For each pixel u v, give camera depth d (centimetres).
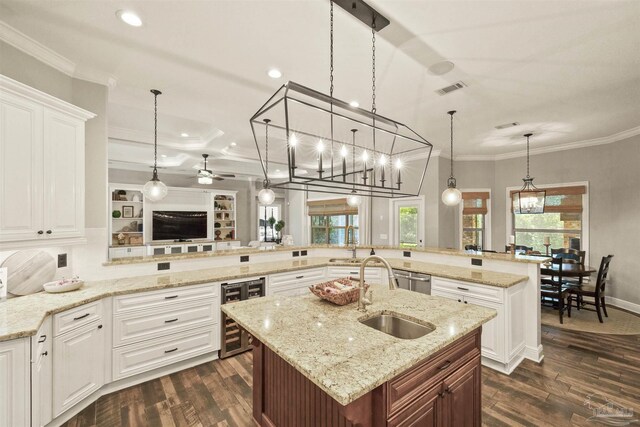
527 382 266
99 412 222
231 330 312
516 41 228
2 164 193
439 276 331
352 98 335
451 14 198
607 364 298
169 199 816
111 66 268
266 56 252
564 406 232
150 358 264
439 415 151
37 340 177
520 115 389
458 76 284
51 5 191
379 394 125
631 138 459
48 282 250
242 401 237
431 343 148
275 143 541
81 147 246
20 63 225
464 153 607
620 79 289
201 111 380
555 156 554
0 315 188
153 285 267
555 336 368
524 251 512
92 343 230
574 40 226
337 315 191
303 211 924
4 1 187
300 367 126
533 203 488
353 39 227
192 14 200
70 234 235
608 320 422
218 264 369
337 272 407
